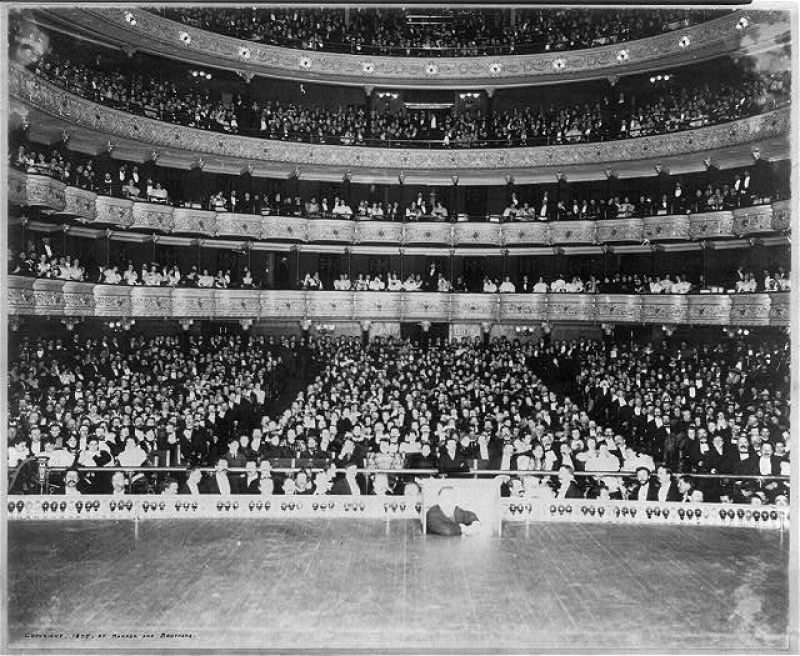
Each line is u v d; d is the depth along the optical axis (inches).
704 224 1129.4
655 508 698.8
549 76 1289.4
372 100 1414.9
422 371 1074.7
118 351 1053.8
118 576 548.4
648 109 1241.4
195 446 793.6
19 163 906.7
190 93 1270.9
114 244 1149.7
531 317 1291.8
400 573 560.1
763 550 621.3
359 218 1322.6
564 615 491.5
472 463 749.3
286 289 1273.4
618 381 1013.2
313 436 812.0
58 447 722.2
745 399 904.9
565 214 1290.6
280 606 501.7
